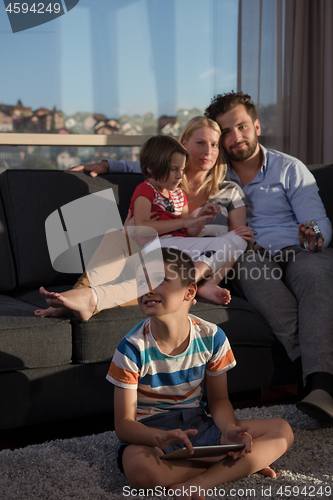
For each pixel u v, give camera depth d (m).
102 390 1.40
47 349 1.30
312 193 1.91
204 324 1.17
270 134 2.87
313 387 1.37
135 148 2.75
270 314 1.56
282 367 1.61
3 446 1.31
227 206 1.90
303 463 1.14
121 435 1.04
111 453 1.19
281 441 1.10
